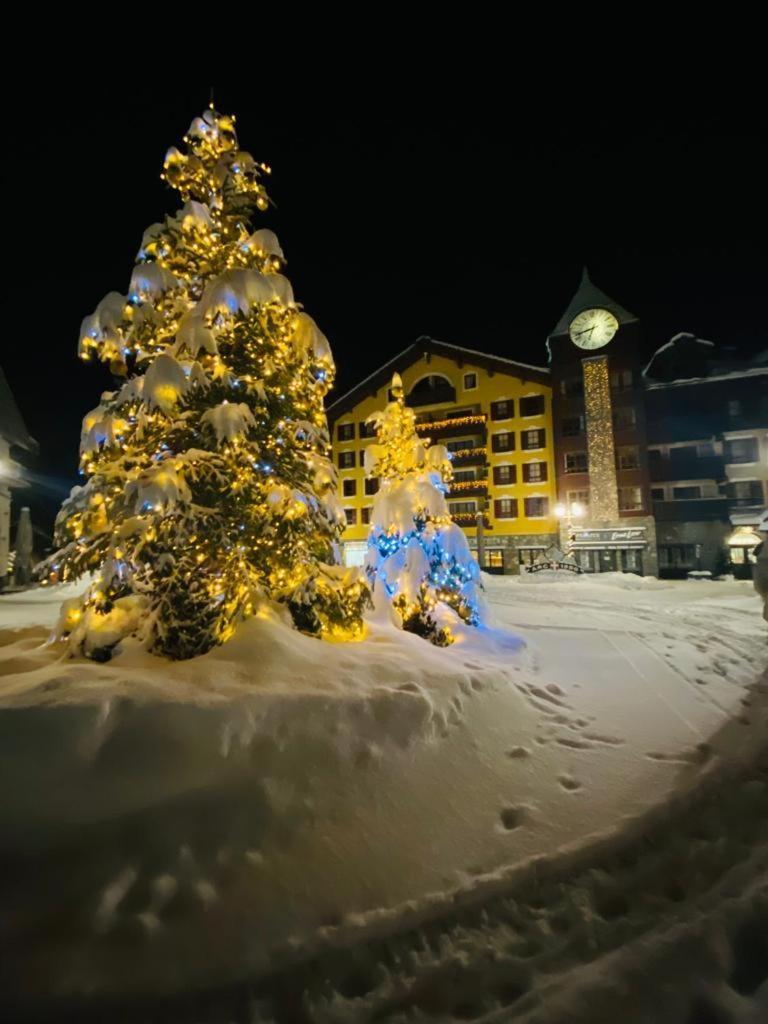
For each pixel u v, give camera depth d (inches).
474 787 157.2
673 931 105.9
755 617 539.8
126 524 184.1
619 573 1105.4
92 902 102.7
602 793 157.6
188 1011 89.4
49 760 118.0
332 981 96.7
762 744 192.2
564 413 1343.5
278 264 256.5
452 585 338.3
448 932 108.2
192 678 157.9
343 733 155.3
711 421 1227.2
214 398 213.6
